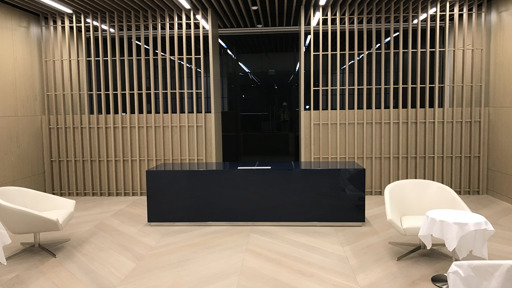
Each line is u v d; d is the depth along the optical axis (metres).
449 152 8.32
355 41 8.27
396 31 10.04
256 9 9.77
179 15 8.86
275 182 6.12
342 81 11.79
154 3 8.08
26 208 5.07
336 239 5.57
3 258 3.81
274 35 11.91
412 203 5.32
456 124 8.27
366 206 7.44
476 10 7.92
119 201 8.22
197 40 11.48
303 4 8.27
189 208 6.25
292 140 13.52
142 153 8.77
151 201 6.29
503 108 7.59
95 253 5.21
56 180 8.81
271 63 13.40
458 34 8.86
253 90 13.52
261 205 6.17
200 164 6.71
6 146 7.54
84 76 8.55
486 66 8.12
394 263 4.73
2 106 7.46
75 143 8.79
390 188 5.27
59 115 8.77
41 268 4.75
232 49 13.42
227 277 4.38
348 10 8.25
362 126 8.43
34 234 5.36
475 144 8.24
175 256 5.05
